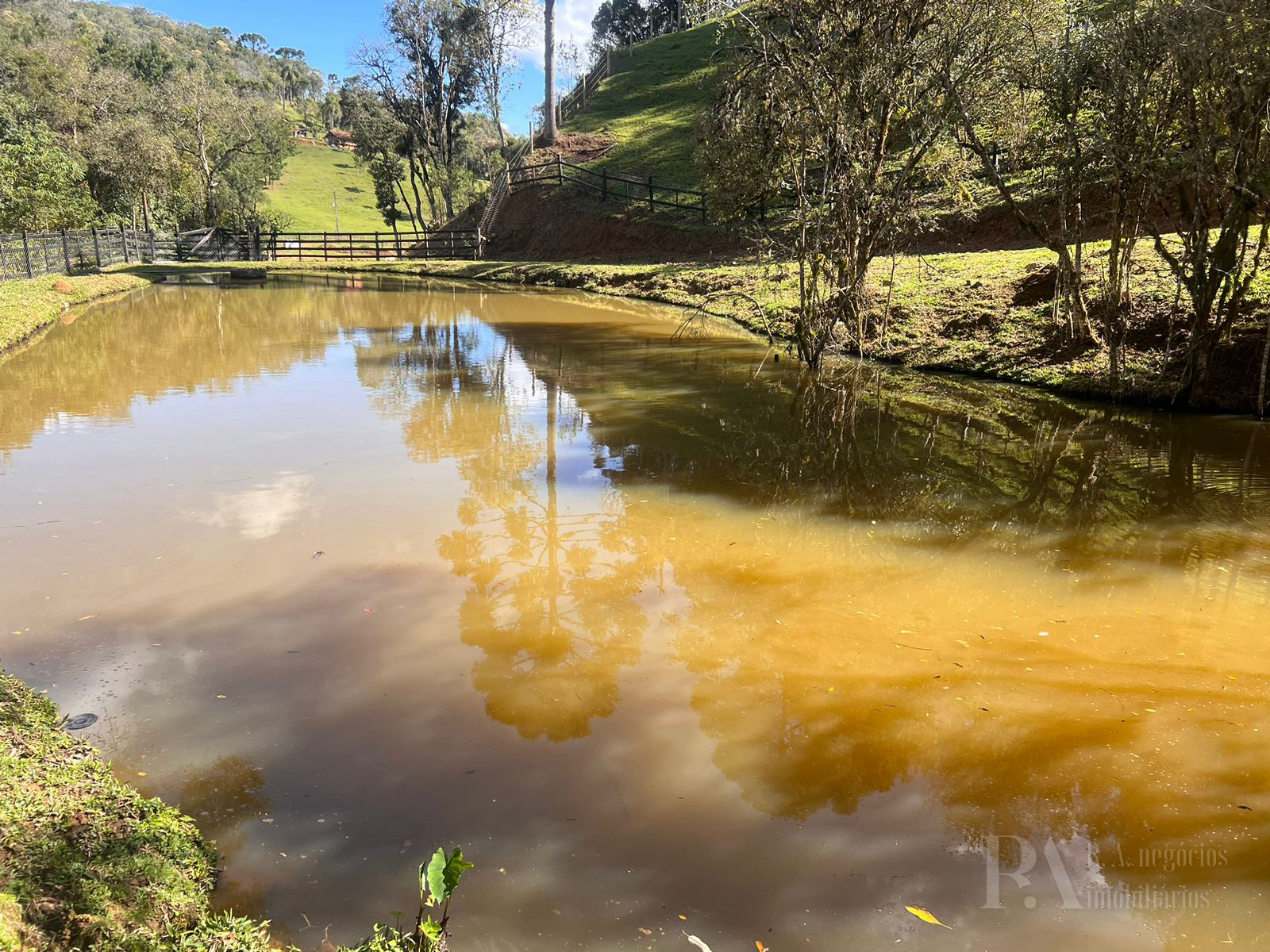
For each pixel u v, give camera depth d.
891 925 2.48
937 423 8.73
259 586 4.82
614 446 7.94
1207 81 7.49
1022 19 9.86
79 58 57.53
